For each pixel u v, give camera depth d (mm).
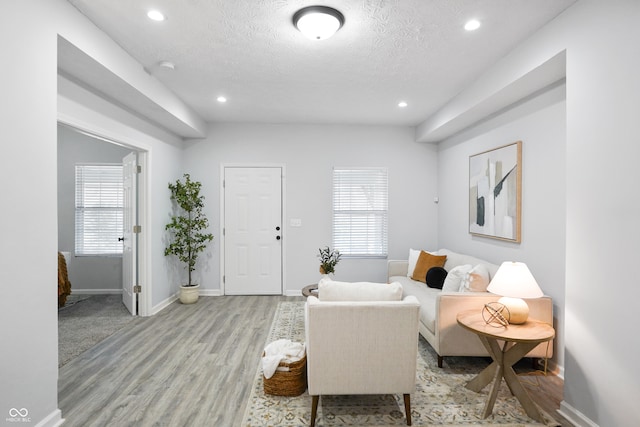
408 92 3814
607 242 1897
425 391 2502
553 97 2826
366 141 5340
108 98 3248
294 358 2465
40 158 1928
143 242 4207
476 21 2371
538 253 3014
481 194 3967
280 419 2154
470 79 3438
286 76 3377
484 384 2455
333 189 5344
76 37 2225
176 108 3990
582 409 2070
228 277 5293
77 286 5289
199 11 2262
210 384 2586
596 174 1966
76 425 2082
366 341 2047
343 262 5348
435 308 2951
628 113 1778
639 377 1730
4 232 1710
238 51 2846
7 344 1729
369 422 2129
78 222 5285
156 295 4438
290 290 5305
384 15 2303
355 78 3424
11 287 1749
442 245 5223
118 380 2641
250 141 5250
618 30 1828
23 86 1814
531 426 2100
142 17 2336
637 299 1739
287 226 5297
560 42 2254
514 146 3309
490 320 2383
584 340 2055
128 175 4379
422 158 5398
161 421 2133
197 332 3672
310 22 2250
